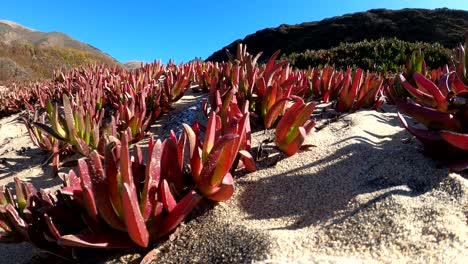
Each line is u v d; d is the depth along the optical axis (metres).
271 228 1.97
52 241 2.09
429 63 10.53
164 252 2.03
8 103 7.41
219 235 2.00
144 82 5.64
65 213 2.26
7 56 28.34
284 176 2.56
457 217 1.78
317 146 2.95
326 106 4.13
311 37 28.69
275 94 3.45
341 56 12.48
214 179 2.19
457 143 2.18
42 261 2.32
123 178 1.89
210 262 1.84
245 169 2.76
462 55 3.45
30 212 2.30
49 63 31.38
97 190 1.91
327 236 1.82
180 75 5.48
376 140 2.97
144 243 1.95
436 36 25.42
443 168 2.27
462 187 2.01
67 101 3.63
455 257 1.53
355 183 2.30
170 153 2.28
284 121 2.80
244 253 1.79
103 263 2.04
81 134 3.81
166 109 4.91
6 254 2.62
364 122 3.42
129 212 1.80
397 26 27.44
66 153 4.18
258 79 3.69
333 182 2.36
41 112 6.69
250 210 2.25
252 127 3.62
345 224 1.88
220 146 2.07
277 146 3.02
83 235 1.98
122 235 2.06
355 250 1.69
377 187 2.20
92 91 5.45
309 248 1.75
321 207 2.12
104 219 1.98
